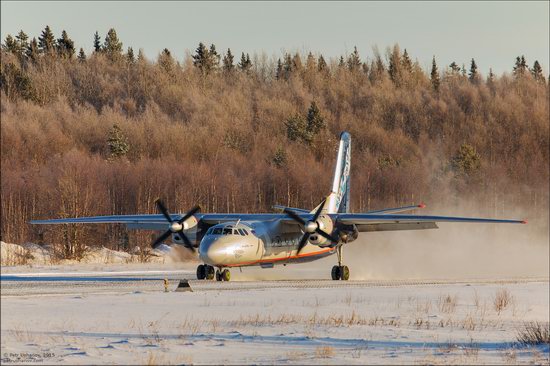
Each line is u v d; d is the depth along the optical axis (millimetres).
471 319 83375
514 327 78125
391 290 112312
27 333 65000
